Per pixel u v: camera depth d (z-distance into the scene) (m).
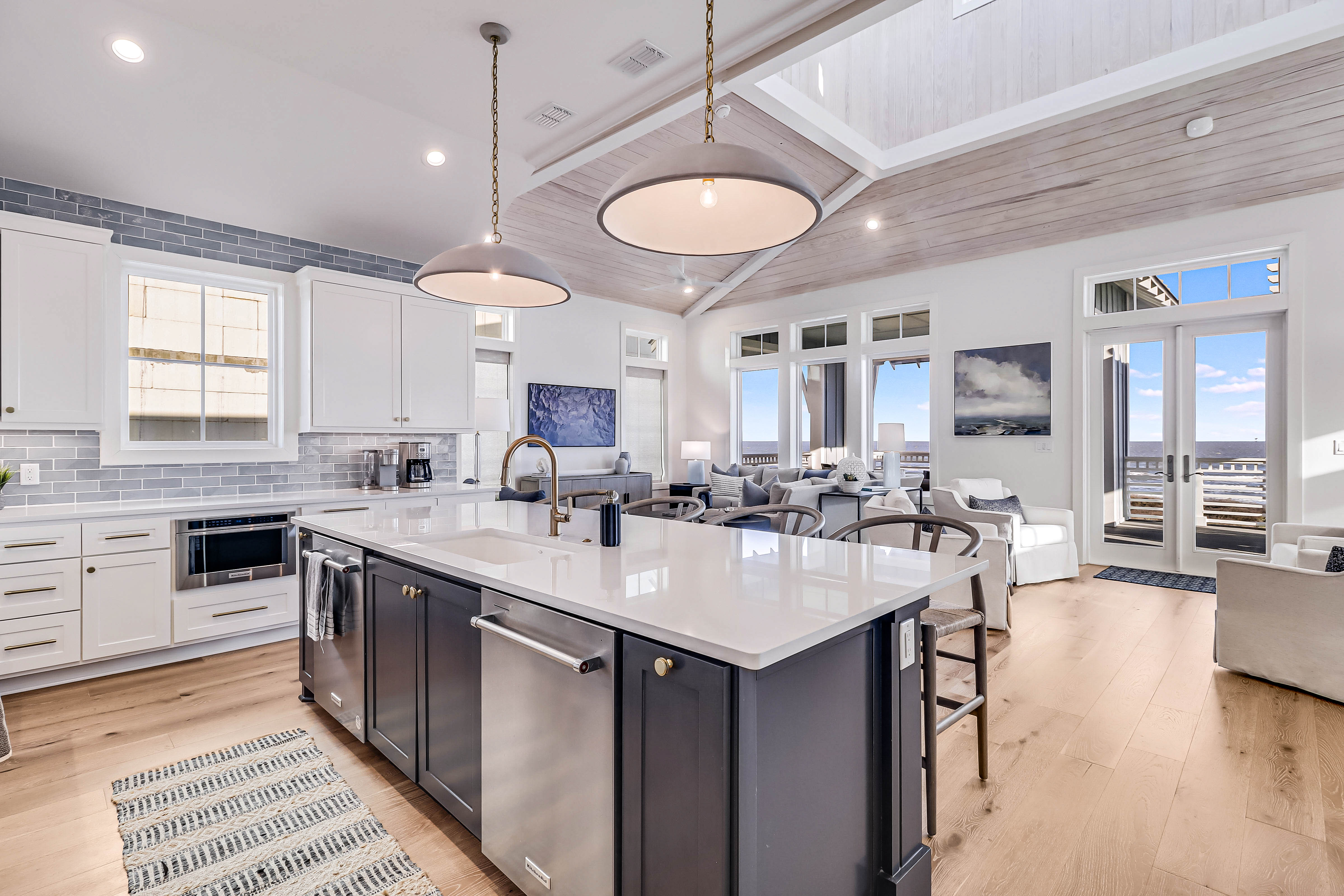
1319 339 4.43
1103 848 1.75
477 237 4.70
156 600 3.20
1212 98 4.08
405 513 2.96
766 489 6.74
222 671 3.18
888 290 6.79
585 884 1.33
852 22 2.67
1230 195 4.66
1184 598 4.43
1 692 2.85
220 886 1.62
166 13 2.68
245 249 3.96
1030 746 2.33
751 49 2.90
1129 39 4.13
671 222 1.62
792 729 1.17
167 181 3.49
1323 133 4.05
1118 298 5.38
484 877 1.66
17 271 2.99
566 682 1.37
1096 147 4.62
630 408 8.27
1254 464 4.84
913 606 1.50
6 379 2.97
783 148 4.98
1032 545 4.86
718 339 8.48
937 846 1.76
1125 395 5.41
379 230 4.32
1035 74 4.52
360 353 4.19
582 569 1.63
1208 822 1.86
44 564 2.91
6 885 1.63
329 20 2.70
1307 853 1.71
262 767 2.22
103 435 3.42
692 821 1.09
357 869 1.68
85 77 2.91
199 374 3.81
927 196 5.53
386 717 2.10
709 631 1.10
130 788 2.08
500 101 3.36
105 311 3.30
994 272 6.00
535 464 7.05
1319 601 2.70
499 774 1.58
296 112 3.35
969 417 6.16
